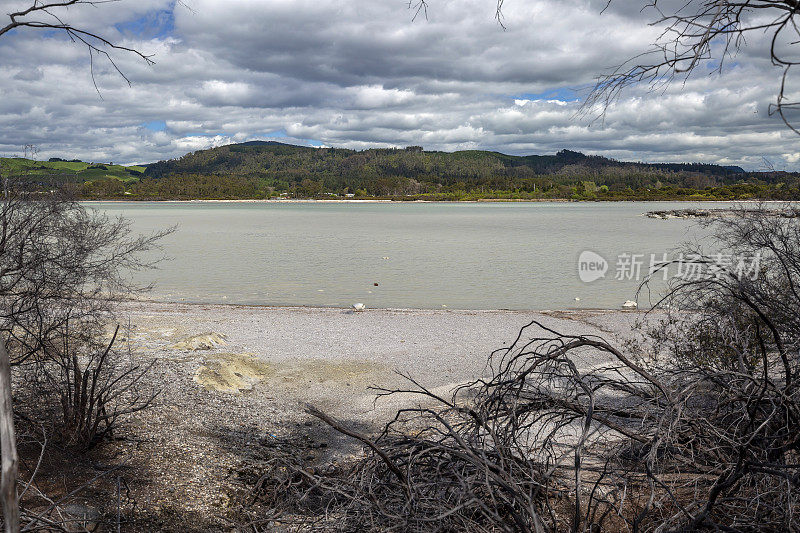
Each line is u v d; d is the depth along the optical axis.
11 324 5.38
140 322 12.79
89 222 5.93
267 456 5.78
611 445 4.32
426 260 29.52
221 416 7.04
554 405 3.75
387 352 10.64
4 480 1.33
